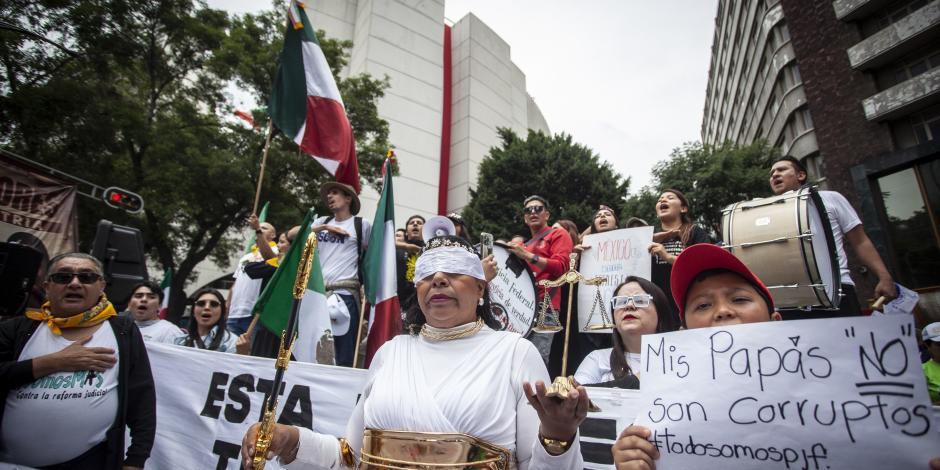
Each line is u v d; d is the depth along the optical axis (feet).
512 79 172.55
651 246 14.43
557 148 85.61
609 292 14.46
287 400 11.76
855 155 61.98
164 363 12.74
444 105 150.82
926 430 4.48
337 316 16.39
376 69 131.75
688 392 5.69
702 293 6.99
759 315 6.58
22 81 45.83
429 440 5.67
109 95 51.42
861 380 4.91
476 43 155.74
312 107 19.80
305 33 20.45
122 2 50.24
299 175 63.21
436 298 7.02
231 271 111.14
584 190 82.17
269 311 13.51
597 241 15.35
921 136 58.18
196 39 60.90
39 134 44.60
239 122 65.92
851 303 12.90
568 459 5.25
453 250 7.30
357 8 148.36
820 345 5.21
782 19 89.66
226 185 56.54
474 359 6.45
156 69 59.57
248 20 66.95
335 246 18.19
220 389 12.23
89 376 9.69
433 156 136.26
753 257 11.32
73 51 47.57
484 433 5.79
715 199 79.77
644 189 91.86
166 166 54.34
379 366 7.07
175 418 12.18
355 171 19.97
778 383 5.26
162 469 11.78
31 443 9.18
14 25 42.57
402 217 124.57
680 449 5.47
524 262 14.67
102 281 10.73
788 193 11.80
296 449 6.42
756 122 116.57
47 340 10.02
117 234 18.98
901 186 58.13
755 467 5.03
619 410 8.52
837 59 65.41
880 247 57.67
